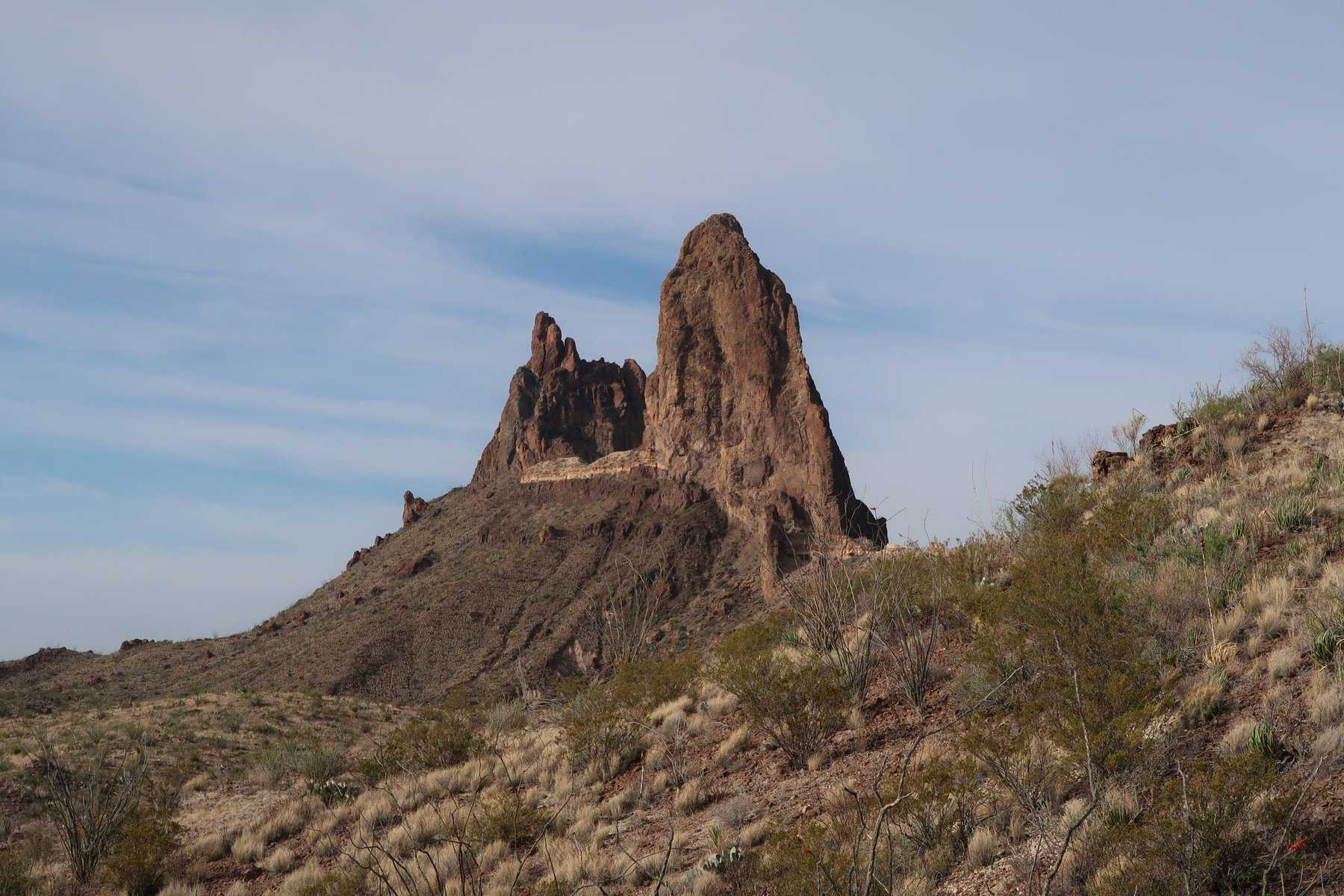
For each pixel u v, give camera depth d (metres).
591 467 142.12
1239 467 15.60
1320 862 5.92
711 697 16.59
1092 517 14.68
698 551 112.94
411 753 18.81
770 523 98.38
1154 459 18.05
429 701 93.06
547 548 124.38
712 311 133.38
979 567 14.69
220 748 27.70
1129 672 8.64
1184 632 10.16
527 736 19.02
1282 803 6.20
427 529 155.62
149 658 129.25
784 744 11.97
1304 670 8.53
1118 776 7.67
